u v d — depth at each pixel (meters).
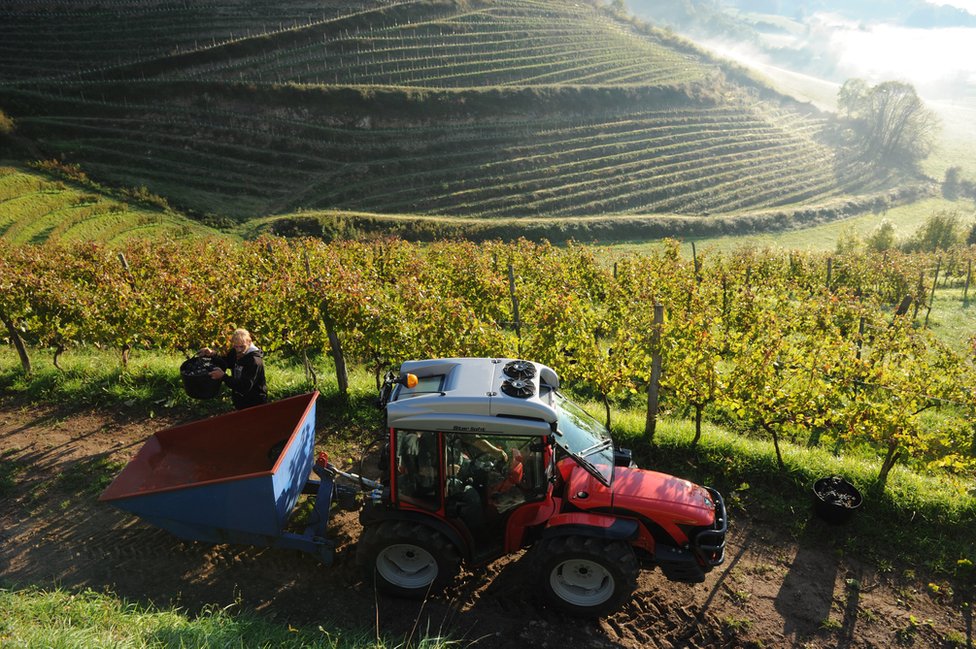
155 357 12.43
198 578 6.00
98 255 19.17
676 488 5.92
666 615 5.84
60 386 10.16
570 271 19.94
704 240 63.78
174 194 58.19
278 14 102.38
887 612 6.08
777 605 6.08
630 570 5.35
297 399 6.82
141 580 5.96
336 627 5.34
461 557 5.76
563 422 5.98
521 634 5.46
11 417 9.30
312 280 10.53
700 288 16.59
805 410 8.38
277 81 83.00
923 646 5.71
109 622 5.04
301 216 55.50
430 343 10.22
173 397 9.78
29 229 44.78
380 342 10.14
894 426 7.79
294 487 6.08
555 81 99.12
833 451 9.96
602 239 61.47
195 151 66.31
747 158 88.25
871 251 45.69
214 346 11.09
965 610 6.15
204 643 4.62
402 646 5.08
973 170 94.31
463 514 5.72
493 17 115.00
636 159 82.00
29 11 88.69
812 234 68.50
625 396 11.98
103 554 6.30
